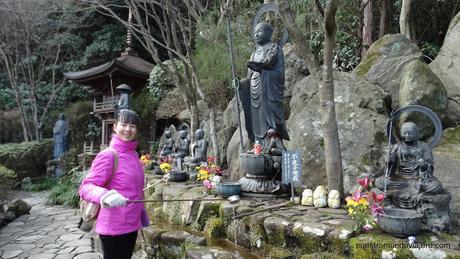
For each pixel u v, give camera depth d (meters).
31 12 13.38
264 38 5.12
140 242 4.55
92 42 17.22
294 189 4.86
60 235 6.50
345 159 5.33
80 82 11.74
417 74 5.69
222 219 4.20
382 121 5.51
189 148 7.46
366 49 8.51
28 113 16.38
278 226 3.54
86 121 14.39
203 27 8.19
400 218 3.02
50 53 16.19
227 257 3.38
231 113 8.59
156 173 7.45
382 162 5.23
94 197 2.21
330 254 3.11
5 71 17.30
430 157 3.47
